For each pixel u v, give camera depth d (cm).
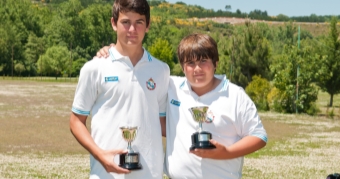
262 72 3575
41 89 4844
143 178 412
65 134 1758
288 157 1373
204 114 409
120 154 404
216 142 396
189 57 416
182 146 426
